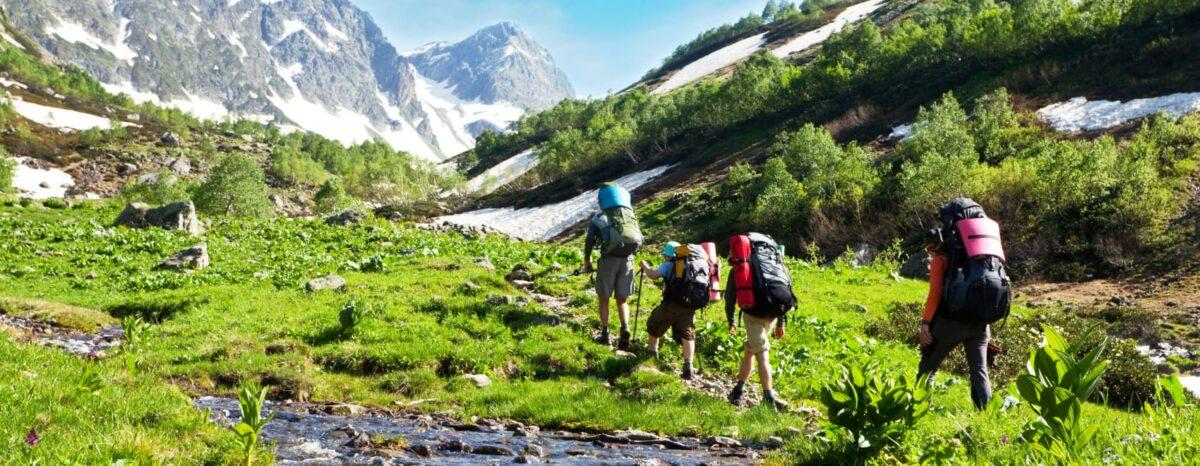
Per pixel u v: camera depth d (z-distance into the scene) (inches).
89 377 235.8
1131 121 2448.3
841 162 2672.2
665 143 4778.5
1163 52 2819.9
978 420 226.7
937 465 184.9
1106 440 171.3
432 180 7726.4
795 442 249.0
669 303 426.0
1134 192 1707.7
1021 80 3203.7
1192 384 777.6
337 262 885.2
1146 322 1111.0
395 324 500.1
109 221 1275.8
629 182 4242.1
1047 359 165.5
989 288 263.6
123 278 773.9
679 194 3351.4
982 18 3804.1
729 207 2881.4
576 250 955.3
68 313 552.1
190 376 385.4
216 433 221.1
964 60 3750.0
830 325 608.7
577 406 357.1
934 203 2091.5
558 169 5723.4
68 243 1003.3
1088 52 3144.7
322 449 242.5
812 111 4116.6
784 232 2527.1
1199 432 164.6
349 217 1357.0
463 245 1105.4
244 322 509.7
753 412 349.1
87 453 176.9
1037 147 2363.4
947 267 279.6
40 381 237.9
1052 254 1710.1
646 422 337.7
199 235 1148.5
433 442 269.4
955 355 565.9
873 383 209.8
